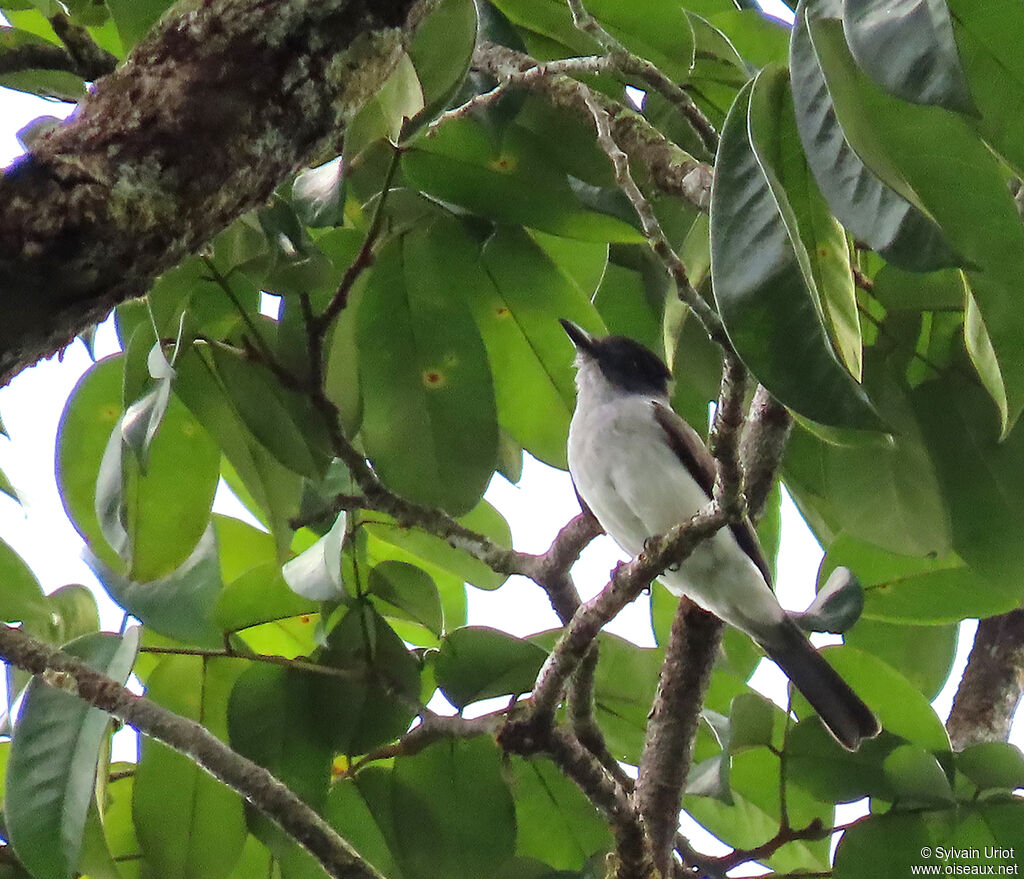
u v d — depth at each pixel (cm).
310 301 565
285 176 301
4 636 448
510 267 596
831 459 612
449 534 601
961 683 759
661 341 689
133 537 520
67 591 551
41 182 263
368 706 562
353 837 577
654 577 478
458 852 570
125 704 448
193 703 555
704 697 594
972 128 321
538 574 612
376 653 566
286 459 543
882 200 298
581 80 594
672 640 603
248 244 489
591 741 584
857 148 291
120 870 562
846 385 323
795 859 630
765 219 339
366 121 434
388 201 557
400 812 571
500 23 565
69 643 485
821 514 670
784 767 603
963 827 574
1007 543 596
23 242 256
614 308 688
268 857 586
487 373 584
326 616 564
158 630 525
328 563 514
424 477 593
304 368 543
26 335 259
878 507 612
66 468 549
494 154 538
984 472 595
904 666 743
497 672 571
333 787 575
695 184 523
